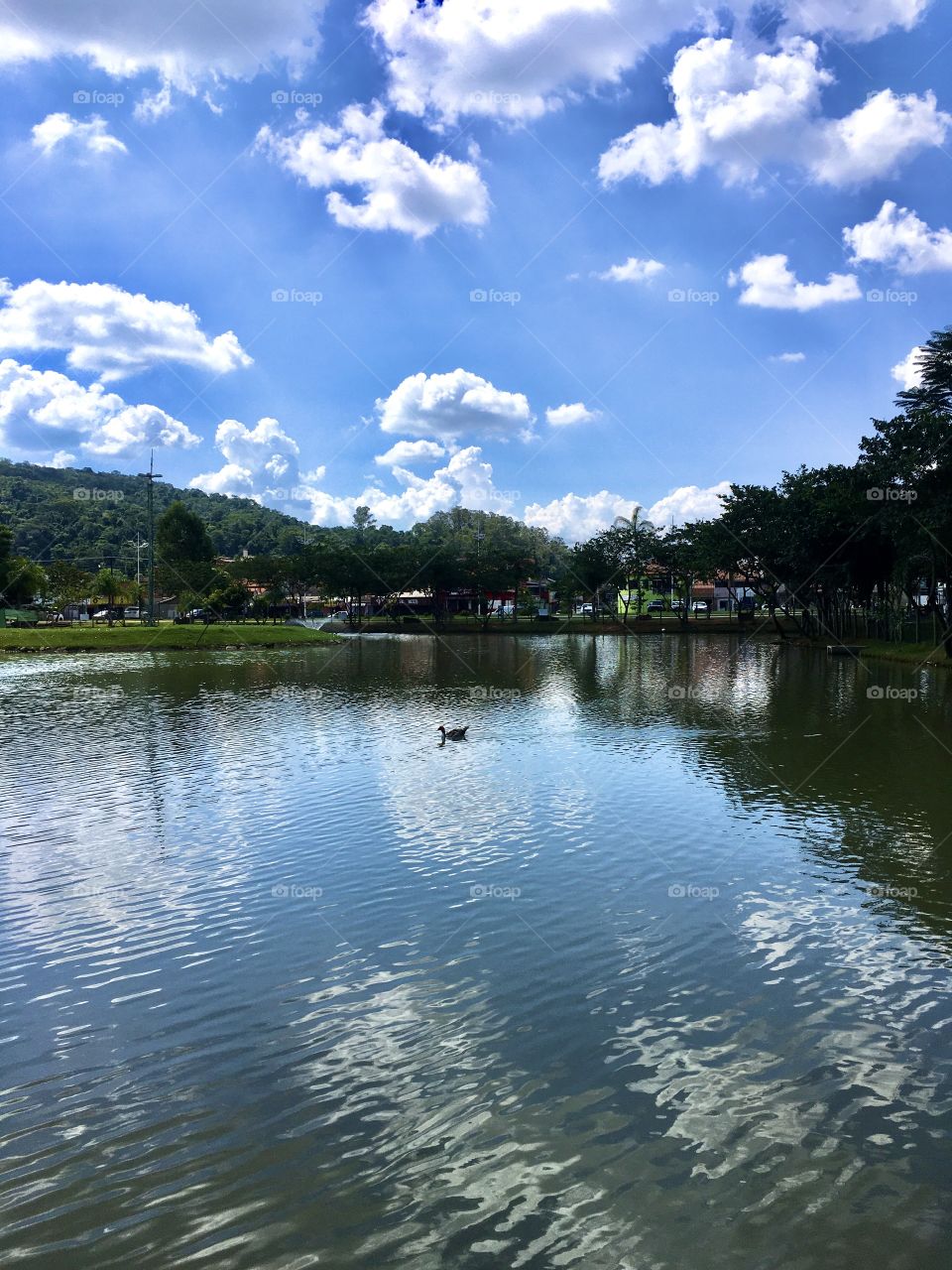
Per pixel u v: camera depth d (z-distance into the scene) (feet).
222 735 94.99
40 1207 22.82
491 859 50.49
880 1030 31.14
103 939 39.83
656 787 68.18
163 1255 21.16
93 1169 24.29
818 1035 30.81
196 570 401.49
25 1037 31.37
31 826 57.72
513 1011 32.71
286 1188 23.41
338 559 384.47
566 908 42.88
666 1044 30.27
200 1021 32.32
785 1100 26.94
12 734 95.86
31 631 261.44
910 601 206.39
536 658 216.54
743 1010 32.68
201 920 41.93
